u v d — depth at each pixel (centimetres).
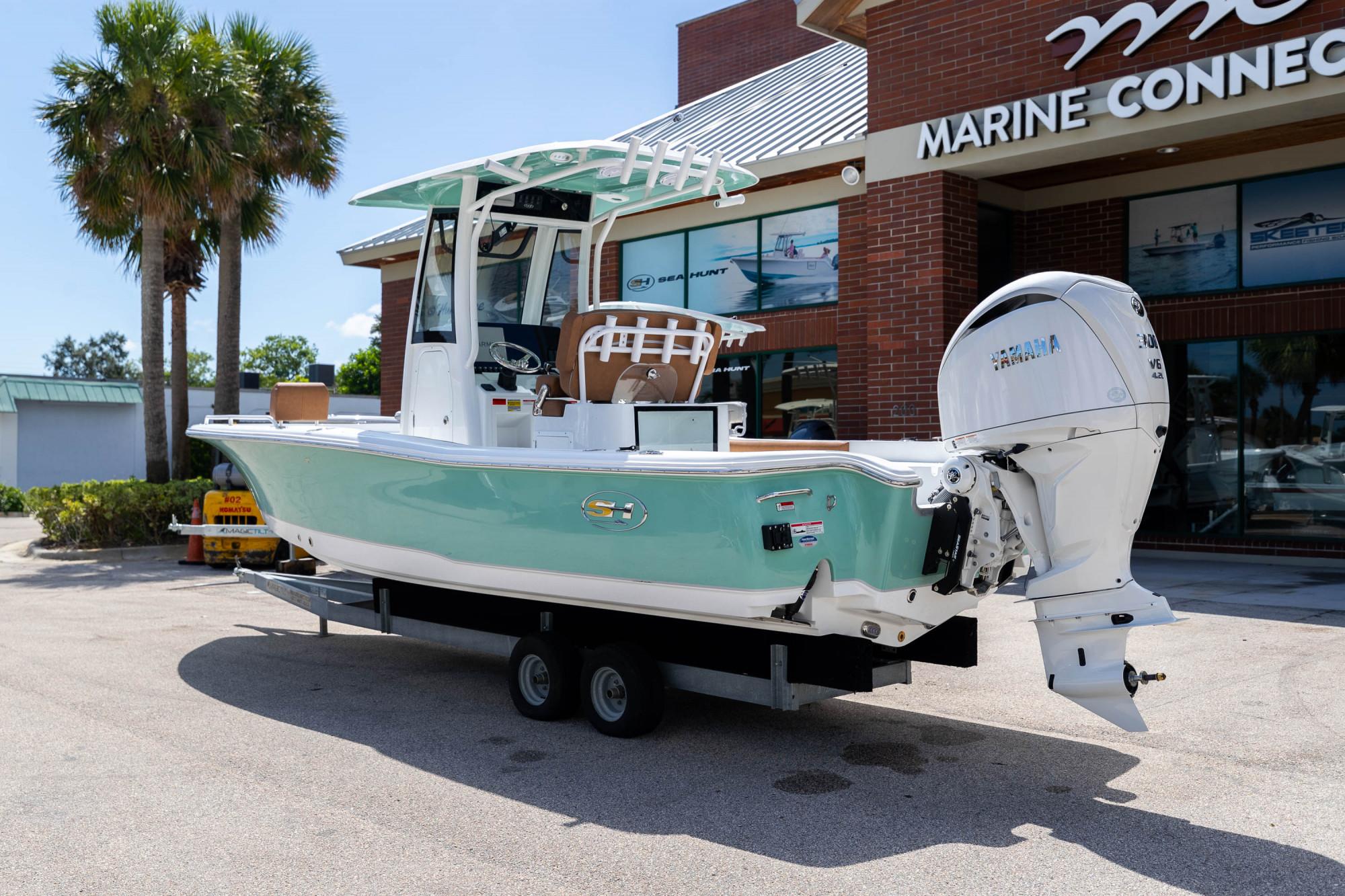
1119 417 433
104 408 3706
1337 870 382
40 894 364
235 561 1282
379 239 1975
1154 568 1127
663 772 501
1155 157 1192
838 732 570
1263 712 583
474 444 679
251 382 3891
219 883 373
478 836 418
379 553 677
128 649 796
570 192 729
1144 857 395
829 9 1250
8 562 1438
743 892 366
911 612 494
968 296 1184
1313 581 1012
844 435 1327
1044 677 687
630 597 536
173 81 1608
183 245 1972
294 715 607
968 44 1134
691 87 2523
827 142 1280
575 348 616
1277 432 1177
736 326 683
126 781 485
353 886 371
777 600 482
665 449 622
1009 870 383
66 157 1666
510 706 630
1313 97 916
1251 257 1183
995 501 480
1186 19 985
